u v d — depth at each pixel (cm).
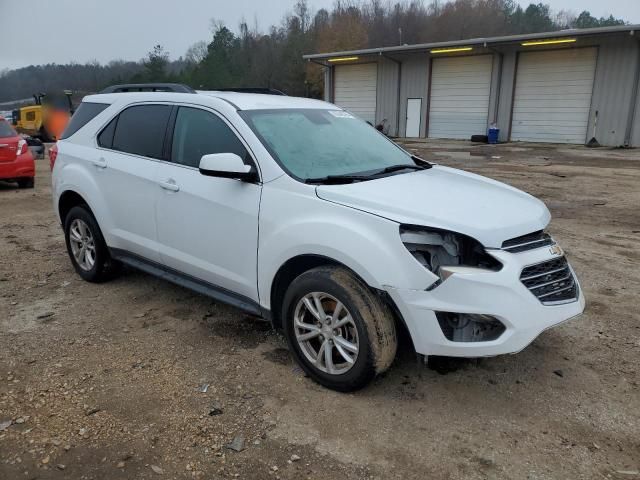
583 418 310
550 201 1009
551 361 375
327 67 3372
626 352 387
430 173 409
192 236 407
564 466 271
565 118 2597
